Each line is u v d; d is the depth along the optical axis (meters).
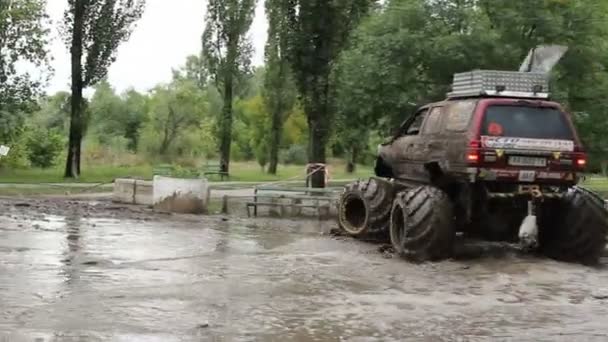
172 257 10.00
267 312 6.81
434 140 11.06
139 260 9.66
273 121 49.22
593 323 6.63
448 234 10.04
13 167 40.44
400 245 10.47
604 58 21.48
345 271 9.12
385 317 6.72
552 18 20.14
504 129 10.14
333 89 20.23
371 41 20.69
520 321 6.67
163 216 16.34
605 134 22.02
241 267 9.26
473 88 10.80
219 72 43.94
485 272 9.20
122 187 19.80
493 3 20.64
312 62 19.91
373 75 20.48
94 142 60.00
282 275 8.73
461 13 20.91
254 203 17.42
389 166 12.91
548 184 10.25
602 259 11.09
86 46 35.75
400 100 20.28
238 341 5.81
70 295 7.29
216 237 12.49
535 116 10.30
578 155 10.29
